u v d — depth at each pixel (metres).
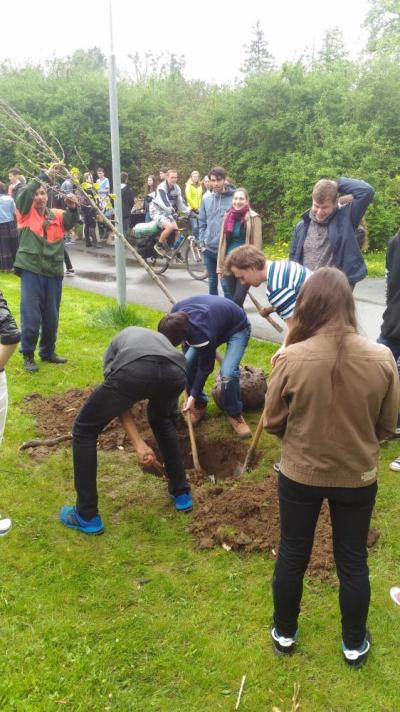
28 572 3.39
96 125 20.17
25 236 6.02
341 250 4.88
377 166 14.63
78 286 10.85
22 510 3.95
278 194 16.27
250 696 2.65
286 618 2.77
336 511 2.57
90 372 6.32
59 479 4.34
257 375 5.51
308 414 2.39
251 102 16.06
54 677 2.72
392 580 3.33
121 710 2.58
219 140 17.59
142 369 3.42
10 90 20.31
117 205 7.46
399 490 4.17
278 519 3.76
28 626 3.01
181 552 3.56
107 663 2.80
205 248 7.68
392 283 4.61
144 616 3.08
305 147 15.49
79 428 3.58
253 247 4.10
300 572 2.67
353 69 15.89
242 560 3.50
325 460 2.43
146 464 3.73
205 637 2.95
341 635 2.96
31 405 5.48
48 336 6.47
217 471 4.83
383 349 2.41
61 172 6.04
